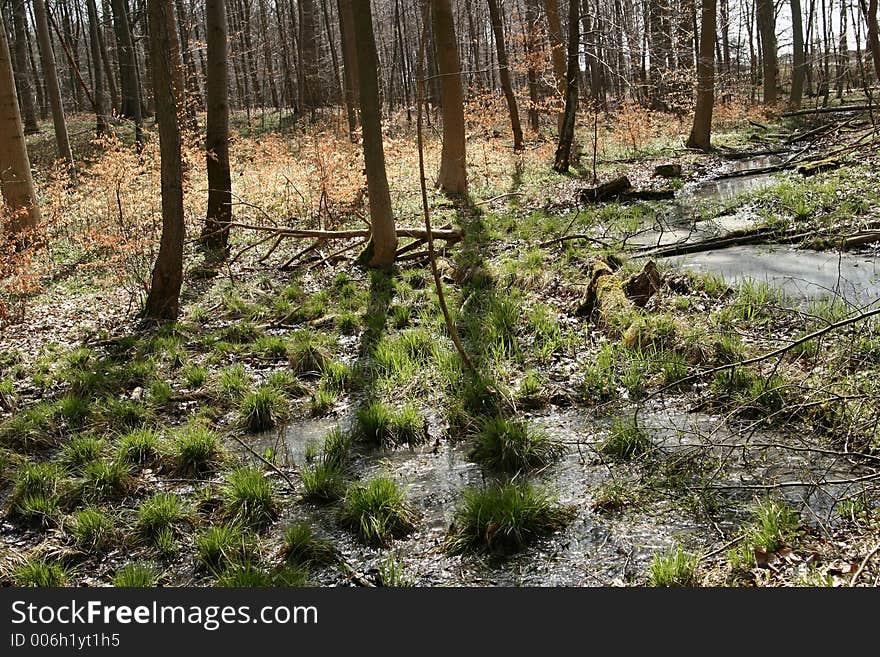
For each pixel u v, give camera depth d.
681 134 28.09
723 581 3.97
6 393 7.43
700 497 4.84
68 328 9.75
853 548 4.03
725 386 6.30
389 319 9.23
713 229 12.05
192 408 7.24
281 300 10.30
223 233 13.15
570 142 20.42
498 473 5.64
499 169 20.86
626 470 5.39
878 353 6.06
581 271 9.80
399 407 6.89
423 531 4.93
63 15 34.03
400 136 22.38
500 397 6.71
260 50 38.09
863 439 5.20
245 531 4.95
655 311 8.05
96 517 5.05
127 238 12.36
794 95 31.89
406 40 39.22
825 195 12.08
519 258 11.06
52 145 27.73
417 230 11.89
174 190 9.59
